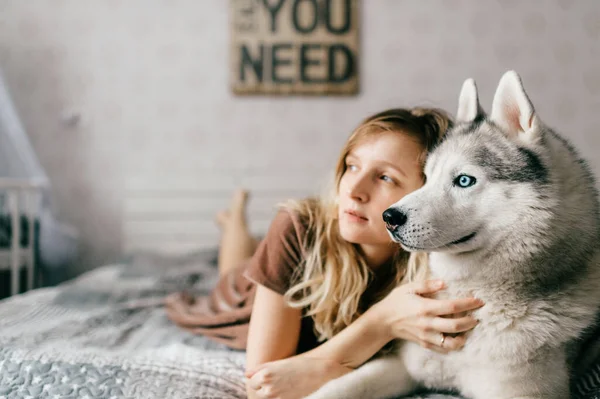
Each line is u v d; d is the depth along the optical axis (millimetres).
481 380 823
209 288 1921
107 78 2869
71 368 944
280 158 2904
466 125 918
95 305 1672
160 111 2887
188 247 2879
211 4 2879
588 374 854
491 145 843
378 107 2910
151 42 2879
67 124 2859
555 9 2881
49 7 2846
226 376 1001
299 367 878
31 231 2420
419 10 2898
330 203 1005
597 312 822
